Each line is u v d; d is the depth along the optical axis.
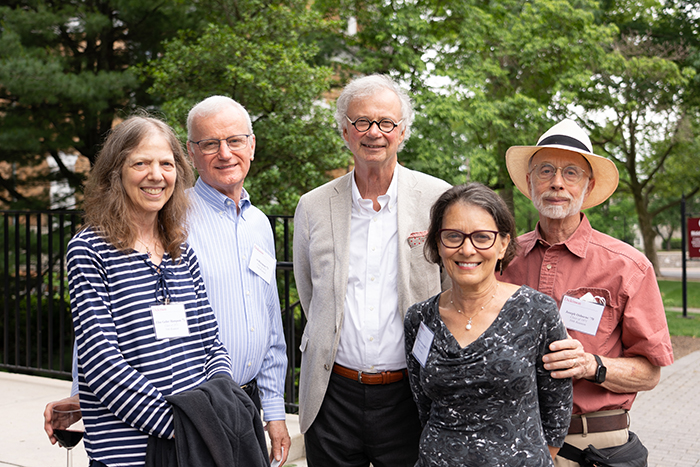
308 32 9.73
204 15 9.91
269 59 8.66
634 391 2.16
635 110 17.36
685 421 5.86
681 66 16.64
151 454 1.75
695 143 19.56
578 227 2.32
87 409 1.79
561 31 11.39
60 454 3.23
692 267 36.03
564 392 1.96
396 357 2.50
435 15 11.13
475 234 1.92
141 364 1.79
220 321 2.36
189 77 9.05
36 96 8.34
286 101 8.72
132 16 9.42
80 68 9.54
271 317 2.63
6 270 5.07
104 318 1.77
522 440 1.87
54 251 8.43
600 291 2.21
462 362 1.90
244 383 2.46
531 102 10.49
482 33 10.95
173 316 1.88
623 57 13.49
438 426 1.97
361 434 2.54
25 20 8.72
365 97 2.48
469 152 10.16
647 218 22.52
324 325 2.57
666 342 2.15
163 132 1.98
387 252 2.56
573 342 1.95
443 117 9.80
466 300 1.98
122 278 1.83
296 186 9.35
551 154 2.30
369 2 10.76
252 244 2.54
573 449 2.16
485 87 11.21
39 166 9.88
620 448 2.16
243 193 2.64
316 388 2.58
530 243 2.42
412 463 2.54
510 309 1.93
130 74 8.98
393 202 2.59
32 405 4.09
